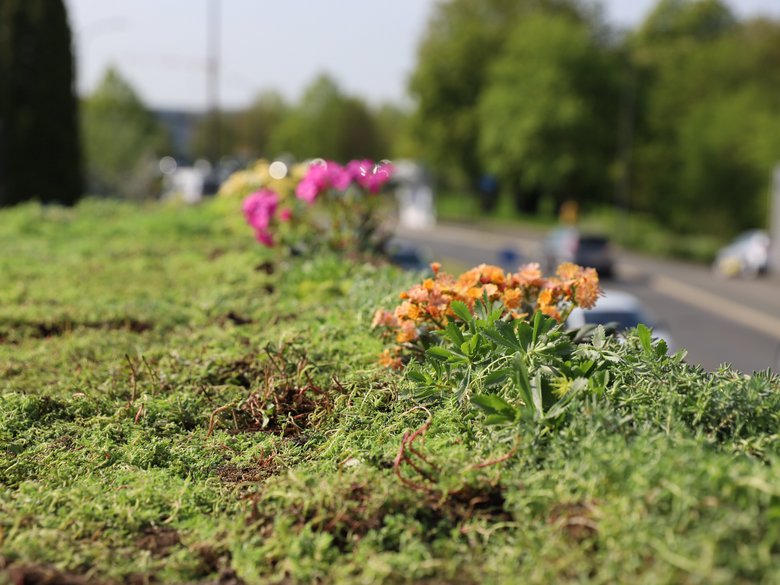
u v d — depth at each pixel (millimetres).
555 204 73562
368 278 7770
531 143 64375
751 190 53625
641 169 64688
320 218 10664
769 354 19531
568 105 63031
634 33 78062
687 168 55312
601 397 3928
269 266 9719
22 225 15188
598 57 65562
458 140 72500
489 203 75188
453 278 5270
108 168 56656
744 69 62906
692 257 46688
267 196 10617
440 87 73250
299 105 108875
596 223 61000
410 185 70375
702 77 63188
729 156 53875
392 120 122312
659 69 69938
